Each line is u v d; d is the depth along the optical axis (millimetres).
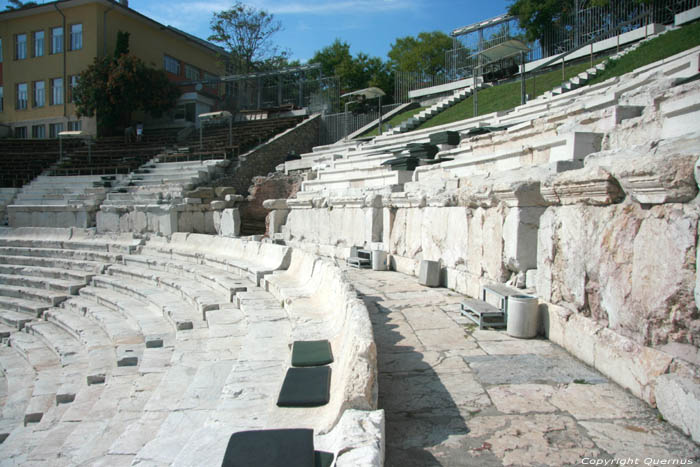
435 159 11812
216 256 12422
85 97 31281
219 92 40281
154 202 17672
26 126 34844
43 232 18328
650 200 3750
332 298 5695
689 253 3355
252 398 3758
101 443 4402
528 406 3756
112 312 10820
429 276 8828
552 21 29375
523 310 5535
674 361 3504
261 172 24172
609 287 4328
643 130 5461
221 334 6676
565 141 6473
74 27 33000
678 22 20219
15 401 7391
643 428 3355
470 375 4438
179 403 4312
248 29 40188
